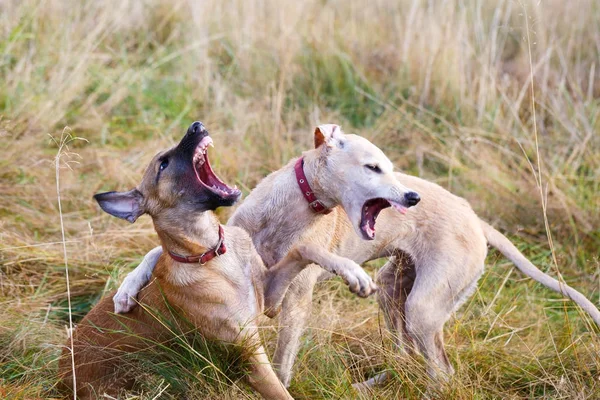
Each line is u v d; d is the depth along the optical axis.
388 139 8.49
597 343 5.55
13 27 9.11
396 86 9.26
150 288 5.05
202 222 4.93
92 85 9.04
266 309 5.12
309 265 5.46
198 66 9.43
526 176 7.88
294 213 5.45
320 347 5.45
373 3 10.32
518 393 5.38
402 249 5.85
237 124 8.45
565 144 8.41
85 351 5.06
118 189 7.44
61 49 9.03
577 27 9.86
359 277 4.81
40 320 5.77
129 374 5.05
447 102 8.95
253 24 9.83
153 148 7.95
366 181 5.21
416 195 5.14
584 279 6.79
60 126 8.32
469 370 5.45
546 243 7.26
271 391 4.87
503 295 6.49
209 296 4.88
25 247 6.33
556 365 5.51
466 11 9.82
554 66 9.57
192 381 4.95
